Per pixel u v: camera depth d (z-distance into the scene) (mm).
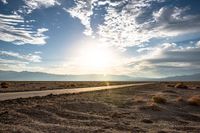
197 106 29109
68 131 13859
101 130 14602
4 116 16500
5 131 12680
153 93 47375
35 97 28344
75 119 18516
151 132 14938
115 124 17062
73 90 48906
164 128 16969
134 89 60031
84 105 25516
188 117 23047
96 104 27047
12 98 26484
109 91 50438
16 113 17781
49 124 15594
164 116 22750
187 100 31891
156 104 28812
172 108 27078
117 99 34156
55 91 43000
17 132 12734
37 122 16047
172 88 63688
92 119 19016
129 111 24375
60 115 19625
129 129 15664
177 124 19453
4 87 51625
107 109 24844
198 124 19781
